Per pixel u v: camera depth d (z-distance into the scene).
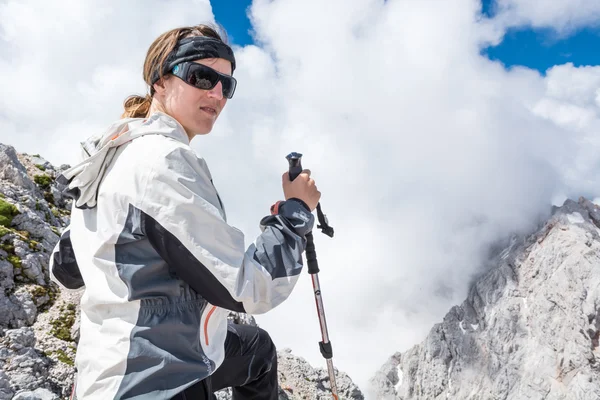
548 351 159.38
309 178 2.38
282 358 11.01
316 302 3.33
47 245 8.61
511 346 169.75
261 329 2.94
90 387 1.88
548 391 146.62
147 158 1.90
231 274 1.88
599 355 147.88
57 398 5.00
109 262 1.92
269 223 2.21
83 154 2.18
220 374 2.70
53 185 11.30
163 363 1.85
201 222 1.87
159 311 1.91
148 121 2.11
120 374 1.84
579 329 153.38
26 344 6.02
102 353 1.88
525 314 178.50
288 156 2.38
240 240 1.98
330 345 3.34
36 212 9.64
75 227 2.14
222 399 6.10
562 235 189.25
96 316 1.97
